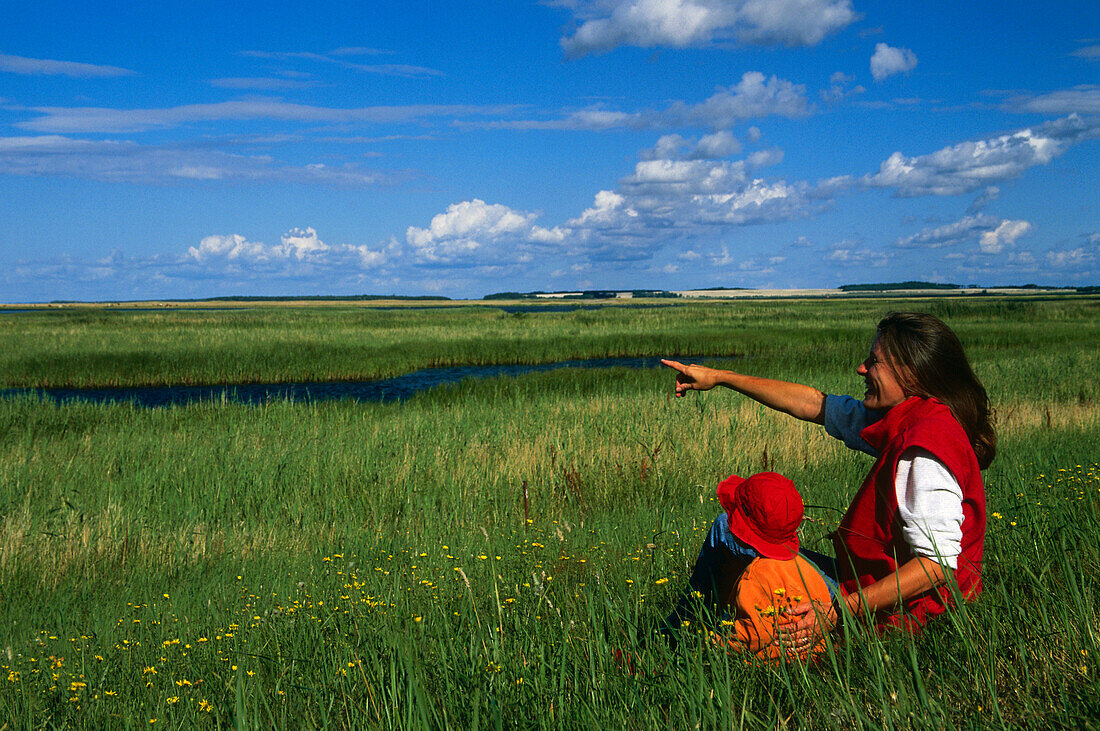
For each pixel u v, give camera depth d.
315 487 8.47
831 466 8.38
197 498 8.27
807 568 2.37
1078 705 1.87
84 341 34.66
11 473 9.23
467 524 6.84
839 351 28.52
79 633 4.08
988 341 32.91
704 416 11.20
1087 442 8.33
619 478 8.11
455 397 18.84
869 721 1.82
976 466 2.22
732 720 1.86
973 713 1.87
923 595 2.32
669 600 3.13
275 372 26.83
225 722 2.44
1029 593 2.68
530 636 2.70
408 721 2.02
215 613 4.11
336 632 3.20
